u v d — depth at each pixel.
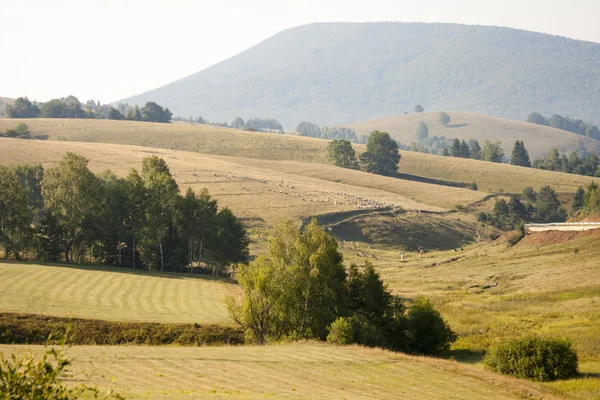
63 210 99.75
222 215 106.81
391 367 41.44
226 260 105.12
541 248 111.44
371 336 55.53
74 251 103.50
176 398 27.88
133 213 102.00
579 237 108.62
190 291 76.31
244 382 34.09
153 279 83.38
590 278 81.62
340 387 35.19
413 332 60.75
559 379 45.88
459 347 61.56
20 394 13.91
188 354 40.28
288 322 58.44
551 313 68.81
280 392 32.38
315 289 59.00
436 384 38.19
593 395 39.47
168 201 103.25
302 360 41.34
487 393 37.38
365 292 63.44
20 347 39.12
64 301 62.53
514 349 48.06
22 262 87.62
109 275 82.12
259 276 57.34
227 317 62.62
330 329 55.56
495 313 72.56
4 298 60.66
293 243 64.44
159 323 57.38
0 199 93.69
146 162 112.50
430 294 88.31
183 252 104.44
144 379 32.44
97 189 101.56
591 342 55.19
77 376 31.50
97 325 54.88
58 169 102.94
